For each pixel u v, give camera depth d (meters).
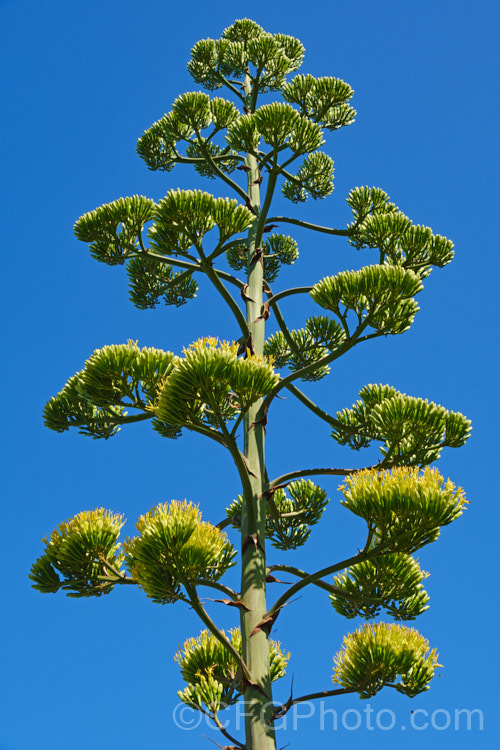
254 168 7.88
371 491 4.57
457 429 5.81
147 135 8.59
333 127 8.05
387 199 7.75
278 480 5.52
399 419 5.71
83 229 6.83
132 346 5.79
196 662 6.23
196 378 4.58
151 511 4.72
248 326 6.22
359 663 5.77
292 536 7.26
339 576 6.11
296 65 9.34
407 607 5.98
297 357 8.16
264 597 4.99
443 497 4.48
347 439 7.29
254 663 4.71
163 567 4.53
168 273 8.01
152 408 5.37
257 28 9.42
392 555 5.83
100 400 5.91
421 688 5.85
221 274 6.65
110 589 5.46
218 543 4.99
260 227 6.68
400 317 5.43
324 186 8.23
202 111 7.13
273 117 6.29
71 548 5.28
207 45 8.53
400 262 7.16
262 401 5.86
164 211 5.66
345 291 5.39
